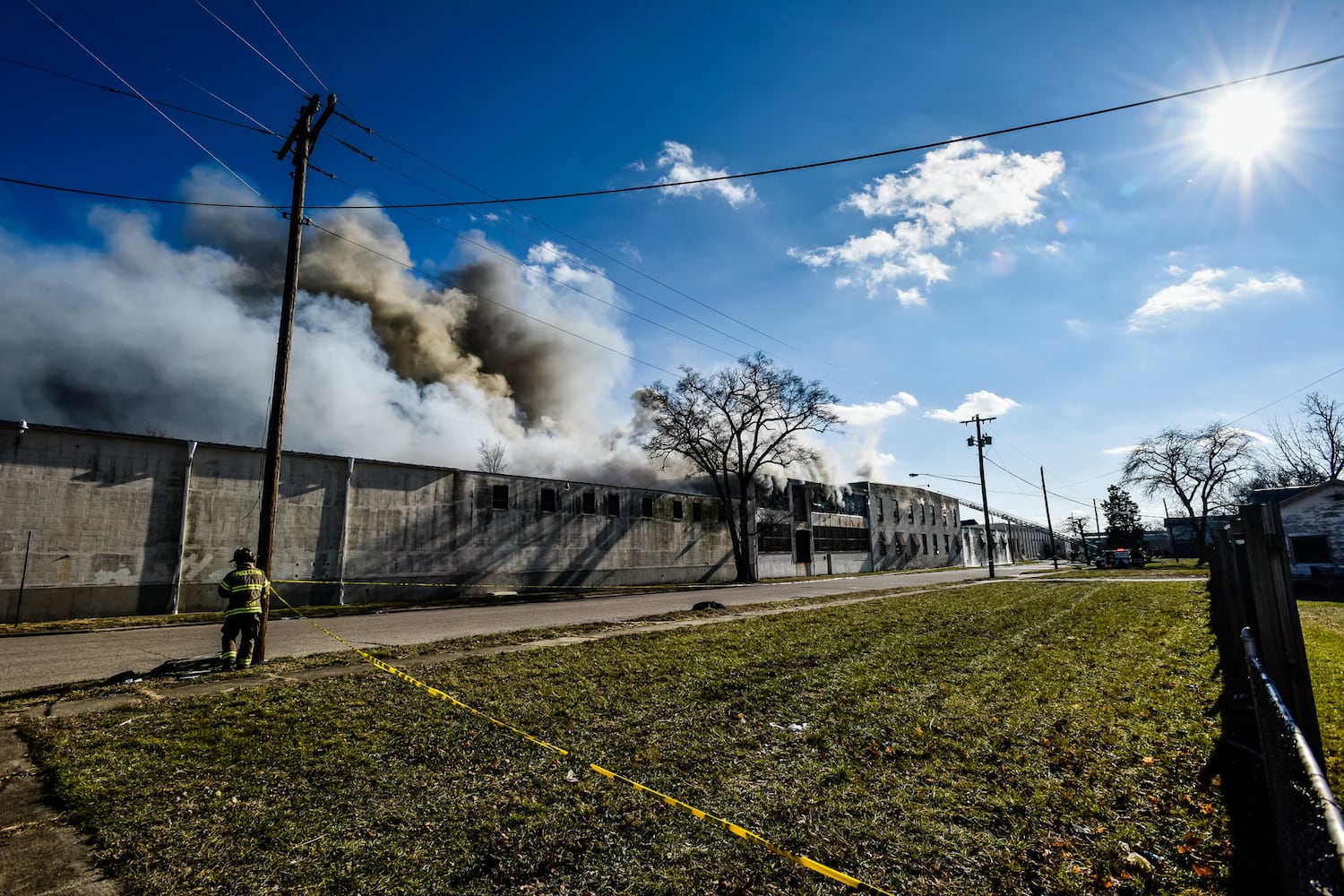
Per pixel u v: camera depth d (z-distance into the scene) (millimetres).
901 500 68312
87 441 19609
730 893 3232
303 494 23703
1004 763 5012
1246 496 58156
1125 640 10734
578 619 15992
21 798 4312
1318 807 2082
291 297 10602
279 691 7199
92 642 12836
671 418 42438
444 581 27484
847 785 4590
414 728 5785
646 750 5270
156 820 3938
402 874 3355
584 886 3268
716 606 18219
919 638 11094
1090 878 3373
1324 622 14539
